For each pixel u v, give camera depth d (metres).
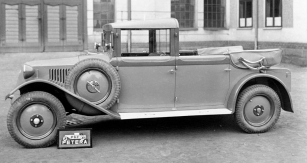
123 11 18.33
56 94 5.81
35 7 17.47
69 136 5.42
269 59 6.19
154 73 5.83
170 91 5.92
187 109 6.00
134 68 5.77
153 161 4.84
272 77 6.12
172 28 5.82
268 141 5.71
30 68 5.57
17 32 17.38
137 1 18.42
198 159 4.91
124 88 5.77
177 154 5.12
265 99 6.13
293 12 15.89
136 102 5.84
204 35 19.67
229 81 6.11
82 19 18.02
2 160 4.90
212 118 7.38
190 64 5.93
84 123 6.98
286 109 6.41
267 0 17.42
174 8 19.17
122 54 6.27
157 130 6.46
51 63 5.71
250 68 6.10
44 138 5.42
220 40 19.95
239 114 6.07
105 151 5.27
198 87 6.00
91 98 5.57
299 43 15.66
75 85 5.53
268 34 17.41
